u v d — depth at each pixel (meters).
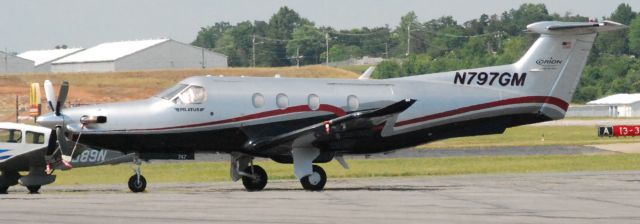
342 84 67.00
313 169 65.06
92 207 49.00
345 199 54.78
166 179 83.69
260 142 64.75
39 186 67.50
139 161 65.44
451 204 51.56
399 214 46.28
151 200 53.69
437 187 66.12
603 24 69.00
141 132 64.00
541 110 70.75
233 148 65.81
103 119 63.62
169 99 64.75
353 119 63.06
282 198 55.69
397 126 67.38
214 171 92.31
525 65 70.56
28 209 47.75
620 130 158.00
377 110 62.59
